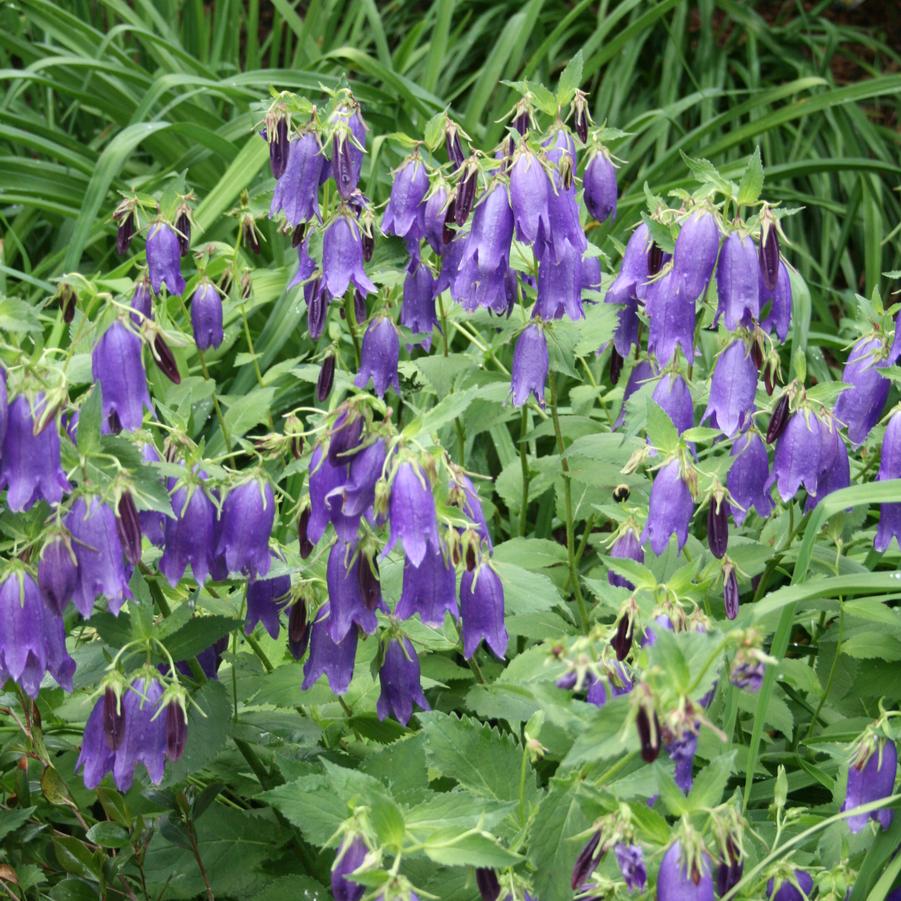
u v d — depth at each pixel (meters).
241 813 1.45
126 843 1.42
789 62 3.02
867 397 1.50
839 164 2.54
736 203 1.43
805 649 1.61
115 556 1.29
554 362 1.54
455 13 3.10
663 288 1.46
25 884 1.43
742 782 1.52
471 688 1.43
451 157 1.50
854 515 1.58
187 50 2.93
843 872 1.33
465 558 1.33
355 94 2.38
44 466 1.28
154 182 2.29
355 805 1.25
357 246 1.46
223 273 1.72
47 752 1.45
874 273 2.53
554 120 1.51
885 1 3.37
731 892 1.27
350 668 1.38
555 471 1.57
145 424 1.47
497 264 1.44
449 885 1.33
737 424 1.44
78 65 2.36
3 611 1.29
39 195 2.32
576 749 1.22
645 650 1.27
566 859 1.28
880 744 1.33
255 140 2.13
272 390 1.71
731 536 1.57
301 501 1.35
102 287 1.59
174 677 1.33
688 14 3.14
